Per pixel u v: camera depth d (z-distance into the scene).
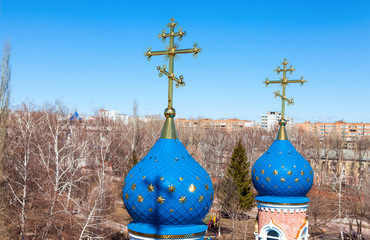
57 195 30.75
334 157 73.75
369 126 131.75
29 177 31.16
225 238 40.09
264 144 77.94
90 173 36.88
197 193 11.62
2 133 28.80
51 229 31.16
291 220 20.70
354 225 44.28
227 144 76.94
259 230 21.48
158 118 90.50
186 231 11.55
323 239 40.91
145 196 11.54
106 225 38.28
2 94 28.72
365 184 47.62
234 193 43.28
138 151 49.19
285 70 22.94
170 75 12.21
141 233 11.66
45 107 41.62
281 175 20.55
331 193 50.06
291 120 153.75
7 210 30.31
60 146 37.41
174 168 11.66
